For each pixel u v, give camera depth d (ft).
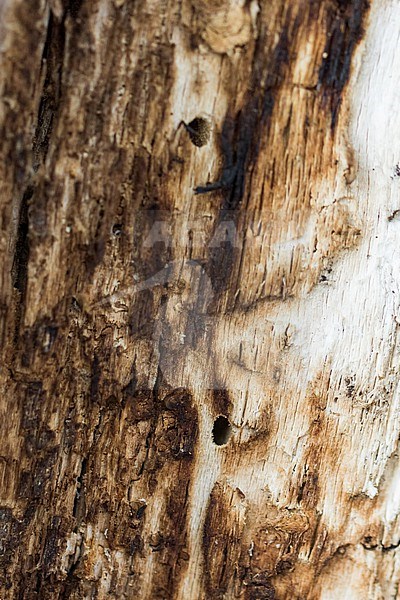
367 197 1.42
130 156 1.39
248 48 1.38
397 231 1.44
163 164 1.39
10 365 1.41
